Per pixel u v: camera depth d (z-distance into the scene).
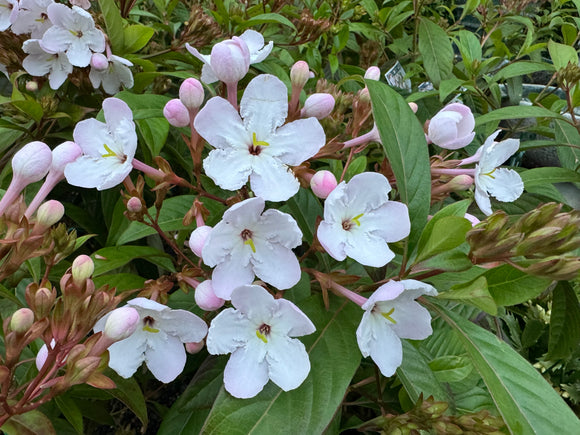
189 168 0.28
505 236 0.15
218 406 0.14
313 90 0.30
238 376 0.14
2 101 0.23
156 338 0.16
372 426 0.18
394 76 0.38
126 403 0.19
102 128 0.18
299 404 0.14
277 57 0.36
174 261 0.23
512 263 0.15
